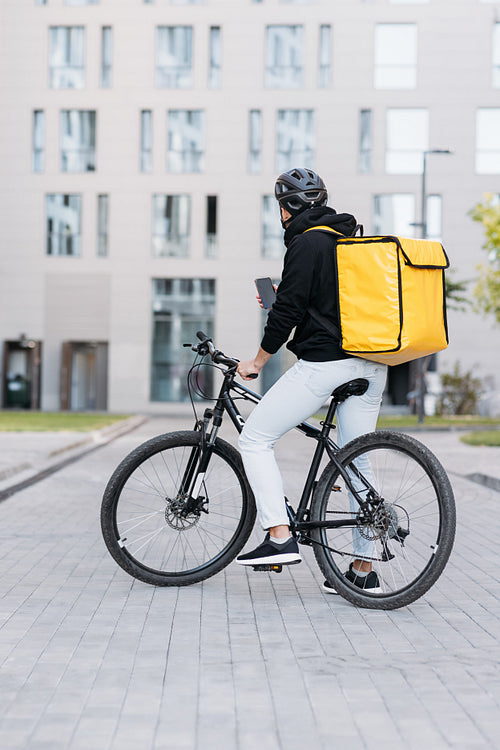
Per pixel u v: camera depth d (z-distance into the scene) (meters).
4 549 8.01
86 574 6.91
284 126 44.22
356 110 43.94
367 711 4.00
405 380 47.22
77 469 15.62
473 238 43.72
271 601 6.04
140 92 44.53
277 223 44.38
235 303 44.28
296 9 44.12
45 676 4.47
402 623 5.51
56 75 44.78
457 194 43.81
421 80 43.78
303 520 6.01
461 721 3.89
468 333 43.53
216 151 44.28
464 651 4.92
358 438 5.88
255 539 8.45
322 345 5.80
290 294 5.76
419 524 5.77
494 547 8.28
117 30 44.56
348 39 43.91
